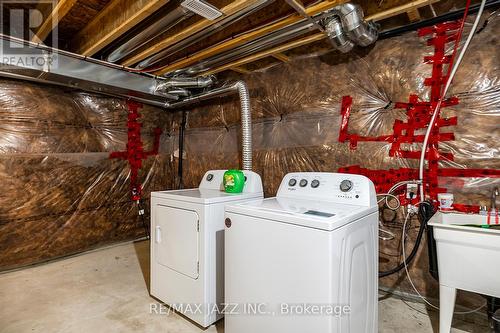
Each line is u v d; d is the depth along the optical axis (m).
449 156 2.02
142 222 3.94
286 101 2.90
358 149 2.42
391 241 2.27
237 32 2.41
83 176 3.32
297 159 2.79
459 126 1.99
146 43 2.54
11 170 2.81
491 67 1.89
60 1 1.96
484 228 1.48
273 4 2.15
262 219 1.48
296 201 1.86
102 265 2.99
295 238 1.35
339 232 1.30
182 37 2.28
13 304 2.17
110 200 3.58
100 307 2.14
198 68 3.02
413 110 2.18
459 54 1.99
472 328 1.85
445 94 2.04
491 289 1.47
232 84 2.97
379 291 2.35
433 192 2.08
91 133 3.40
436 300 2.08
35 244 2.96
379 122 2.33
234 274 1.61
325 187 1.89
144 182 3.94
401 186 2.21
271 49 2.56
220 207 1.97
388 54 2.29
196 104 3.91
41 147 3.00
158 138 4.11
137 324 1.93
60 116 3.14
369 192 1.71
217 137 3.66
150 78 3.31
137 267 2.94
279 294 1.41
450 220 1.84
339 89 2.55
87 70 2.80
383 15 2.01
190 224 1.96
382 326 1.87
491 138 1.89
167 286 2.14
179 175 4.10
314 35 2.29
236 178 2.24
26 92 2.90
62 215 3.16
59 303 2.19
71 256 3.24
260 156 3.09
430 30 2.10
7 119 2.79
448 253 1.58
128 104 3.74
